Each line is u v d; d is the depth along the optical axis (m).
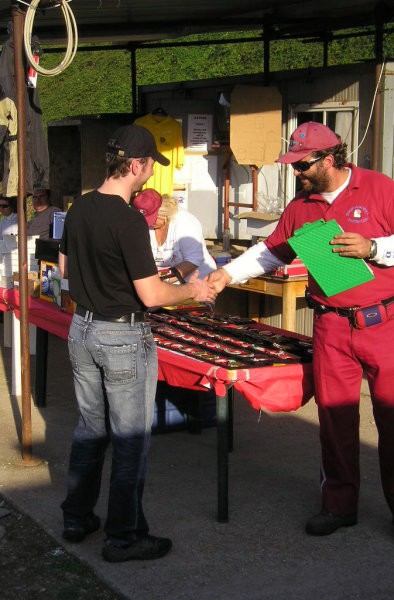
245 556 3.80
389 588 3.53
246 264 4.19
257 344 4.40
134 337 3.59
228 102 7.76
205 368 3.90
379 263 3.69
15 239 6.40
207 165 8.14
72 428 5.64
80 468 3.90
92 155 8.93
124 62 15.46
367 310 3.76
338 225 3.65
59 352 7.82
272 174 7.62
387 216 3.71
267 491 4.56
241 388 3.82
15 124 5.01
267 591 3.50
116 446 3.68
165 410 5.44
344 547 3.88
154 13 7.36
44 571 3.74
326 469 4.04
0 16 6.61
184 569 3.69
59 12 7.15
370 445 5.25
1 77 4.97
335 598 3.44
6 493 4.55
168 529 4.08
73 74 16.06
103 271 3.54
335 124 7.05
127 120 9.01
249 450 5.22
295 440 5.41
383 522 4.14
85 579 3.67
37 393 6.08
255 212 7.71
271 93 7.32
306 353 4.17
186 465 4.94
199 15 7.73
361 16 7.55
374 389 3.86
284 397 3.95
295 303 7.12
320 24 7.80
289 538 3.98
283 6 7.60
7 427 5.66
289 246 4.12
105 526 3.79
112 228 3.48
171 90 8.52
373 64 6.66
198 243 5.12
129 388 3.61
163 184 7.89
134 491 3.70
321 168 3.71
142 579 3.60
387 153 6.65
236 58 13.70
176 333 4.65
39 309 5.58
